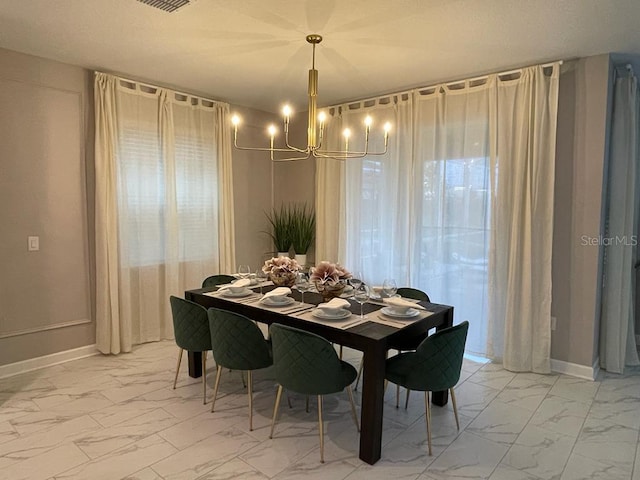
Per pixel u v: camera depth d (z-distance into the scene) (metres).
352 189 4.76
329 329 2.48
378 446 2.35
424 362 2.36
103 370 3.55
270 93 4.54
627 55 3.29
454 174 4.01
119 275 3.92
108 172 3.79
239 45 3.16
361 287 3.03
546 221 3.50
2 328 3.36
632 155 3.58
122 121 3.90
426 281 4.23
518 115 3.60
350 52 3.29
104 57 3.44
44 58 3.46
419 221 4.23
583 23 2.72
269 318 2.79
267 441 2.53
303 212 5.49
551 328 3.60
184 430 2.64
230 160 4.84
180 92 4.39
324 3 2.50
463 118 3.93
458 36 2.96
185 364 3.71
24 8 2.58
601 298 3.64
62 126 3.60
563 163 3.49
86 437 2.55
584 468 2.30
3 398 3.03
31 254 3.48
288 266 3.21
